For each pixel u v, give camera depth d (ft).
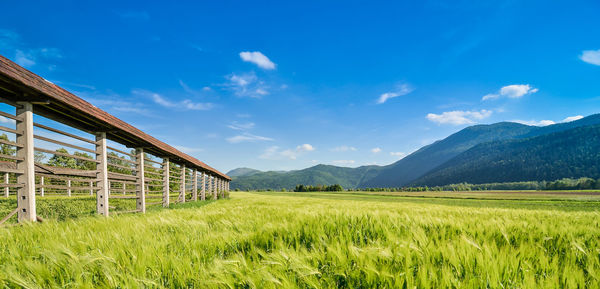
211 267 5.37
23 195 14.83
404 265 5.60
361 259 5.64
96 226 11.20
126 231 9.48
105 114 22.00
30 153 15.23
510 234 9.16
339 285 5.24
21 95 14.98
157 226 11.53
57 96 15.78
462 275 5.43
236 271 5.00
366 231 9.43
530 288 4.54
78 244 7.12
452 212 21.86
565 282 4.98
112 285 4.55
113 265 5.43
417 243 7.35
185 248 7.05
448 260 5.97
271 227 9.95
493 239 8.03
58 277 5.18
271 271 5.10
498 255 6.03
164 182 40.27
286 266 5.40
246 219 14.38
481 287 4.68
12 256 6.08
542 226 10.31
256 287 4.59
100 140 22.89
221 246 7.52
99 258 5.32
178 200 48.34
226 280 4.70
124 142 29.55
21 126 15.21
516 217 16.40
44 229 9.97
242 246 7.80
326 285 4.98
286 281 4.65
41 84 15.06
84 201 35.22
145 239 7.91
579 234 9.66
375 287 4.86
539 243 8.04
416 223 11.27
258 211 20.59
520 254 6.42
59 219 18.07
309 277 4.95
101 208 22.29
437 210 25.44
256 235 8.73
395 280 4.83
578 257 6.88
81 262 5.30
